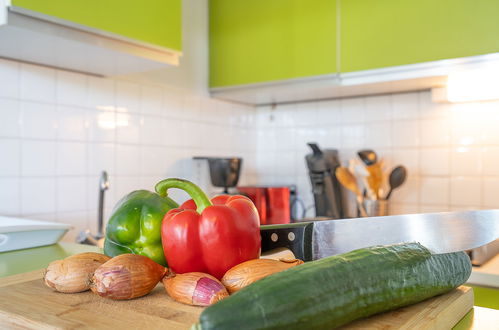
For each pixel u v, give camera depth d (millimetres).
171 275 610
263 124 2379
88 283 617
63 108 1494
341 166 2016
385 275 529
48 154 1450
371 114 2035
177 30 1480
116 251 703
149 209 685
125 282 582
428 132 1895
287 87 1880
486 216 762
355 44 1690
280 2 1866
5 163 1341
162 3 1426
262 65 1919
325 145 2170
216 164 1873
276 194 1968
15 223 1130
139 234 685
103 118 1620
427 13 1537
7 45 1220
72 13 1162
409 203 1946
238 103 2273
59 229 1183
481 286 1195
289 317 426
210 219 613
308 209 2221
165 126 1861
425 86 1797
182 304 578
